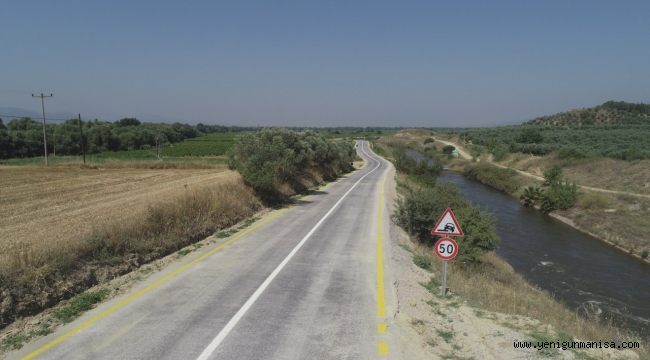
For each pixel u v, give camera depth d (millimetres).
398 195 29484
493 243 18219
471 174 68062
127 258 10555
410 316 7938
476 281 12984
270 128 28109
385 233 15539
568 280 20969
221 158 63438
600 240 29828
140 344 6547
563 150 58906
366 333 7094
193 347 6473
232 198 17797
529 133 89500
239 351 6375
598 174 47719
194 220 14172
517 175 57500
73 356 6176
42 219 15125
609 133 93938
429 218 18062
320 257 11906
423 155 109750
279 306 8172
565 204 37812
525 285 17438
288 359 6180
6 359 6109
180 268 10578
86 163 46500
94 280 9320
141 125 140750
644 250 25984
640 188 39500
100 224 11906
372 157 84750
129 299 8422
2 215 16359
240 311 7879
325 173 39219
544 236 30562
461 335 7305
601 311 16953
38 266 8539
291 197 25234
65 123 107000
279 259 11594
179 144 114438
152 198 19016
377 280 9922
